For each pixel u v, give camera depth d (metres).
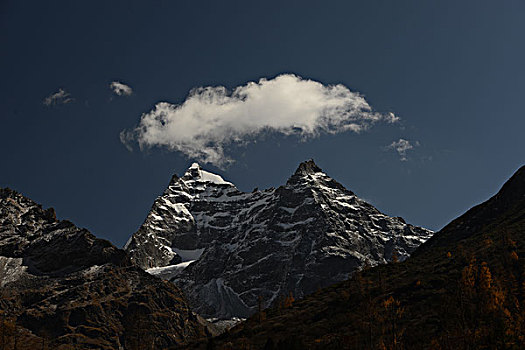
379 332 122.38
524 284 127.00
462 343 96.62
